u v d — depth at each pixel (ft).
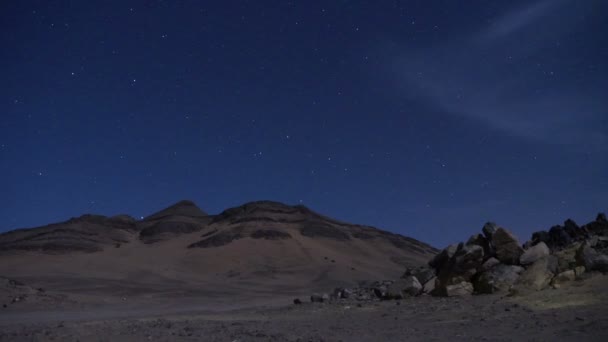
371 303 74.43
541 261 62.80
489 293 65.67
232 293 206.69
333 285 270.46
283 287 263.08
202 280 292.40
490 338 34.35
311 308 76.64
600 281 53.47
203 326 50.78
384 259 412.57
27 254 370.73
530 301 52.26
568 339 31.68
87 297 131.54
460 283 69.92
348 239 448.65
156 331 45.57
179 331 45.57
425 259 449.48
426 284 77.15
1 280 119.34
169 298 169.17
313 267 337.93
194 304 130.11
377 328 45.06
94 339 40.50
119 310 101.96
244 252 368.89
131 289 209.26
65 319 72.33
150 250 404.77
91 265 329.52
